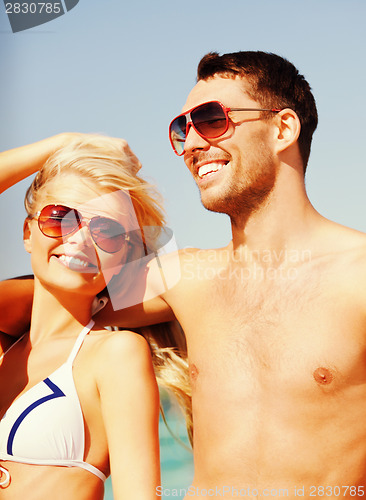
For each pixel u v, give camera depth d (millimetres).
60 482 2055
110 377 2086
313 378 1925
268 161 2154
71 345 2240
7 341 2439
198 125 2184
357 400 1905
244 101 2174
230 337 2098
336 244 2078
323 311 1970
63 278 2180
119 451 2008
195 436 2141
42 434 2076
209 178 2182
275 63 2256
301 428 1922
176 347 2555
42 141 2453
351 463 1891
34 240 2242
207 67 2297
